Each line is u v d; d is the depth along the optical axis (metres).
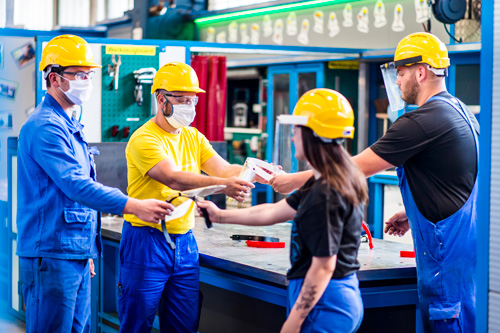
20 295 5.48
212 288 3.91
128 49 4.89
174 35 9.05
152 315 3.42
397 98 3.67
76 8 10.36
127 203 3.09
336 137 2.49
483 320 2.63
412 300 3.29
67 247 3.21
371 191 6.73
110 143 4.77
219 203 5.19
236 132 8.36
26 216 3.25
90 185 3.10
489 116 2.58
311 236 2.42
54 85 3.31
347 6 6.88
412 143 3.04
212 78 5.81
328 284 2.48
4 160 6.16
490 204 2.59
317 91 2.56
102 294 4.50
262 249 3.68
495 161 2.57
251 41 8.18
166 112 3.43
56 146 3.14
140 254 3.37
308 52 6.04
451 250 3.07
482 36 2.59
